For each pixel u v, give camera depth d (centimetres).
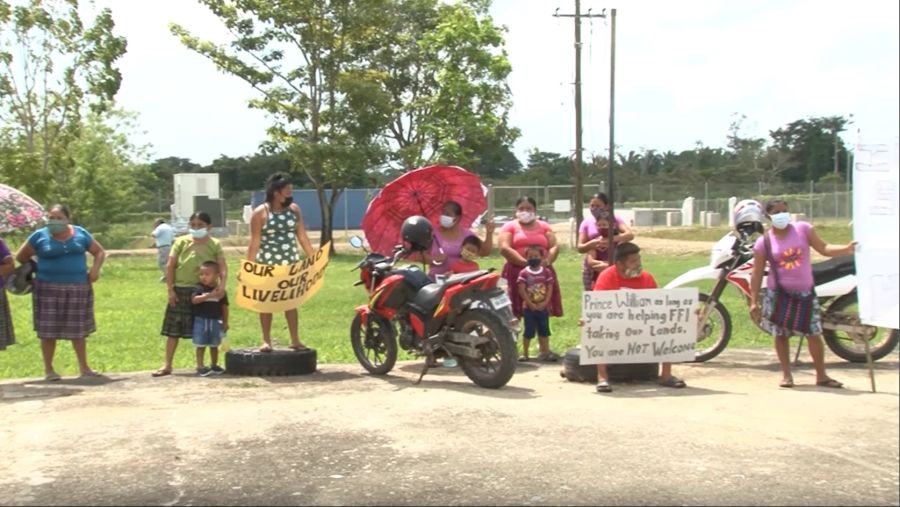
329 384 811
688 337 775
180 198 4638
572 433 610
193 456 575
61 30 2919
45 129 3005
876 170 446
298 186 6600
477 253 916
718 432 606
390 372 877
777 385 774
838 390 746
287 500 492
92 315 867
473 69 3647
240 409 703
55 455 582
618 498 482
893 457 546
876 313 446
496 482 512
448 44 3584
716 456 552
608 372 790
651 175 6525
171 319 865
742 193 4709
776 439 588
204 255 866
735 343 1046
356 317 882
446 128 3634
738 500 476
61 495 505
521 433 612
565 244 3556
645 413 664
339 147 3519
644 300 762
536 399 724
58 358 1050
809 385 771
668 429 615
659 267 2411
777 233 758
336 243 4200
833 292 845
